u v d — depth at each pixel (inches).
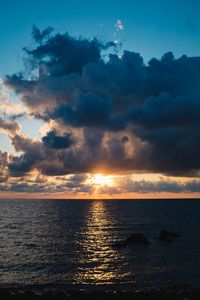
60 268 1775.3
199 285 1464.1
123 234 3243.1
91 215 5969.5
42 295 1273.4
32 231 3572.8
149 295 1291.8
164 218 5113.2
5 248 2443.4
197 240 2753.4
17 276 1609.3
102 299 1258.0
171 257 2048.5
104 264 1865.2
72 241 2800.2
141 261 1937.7
